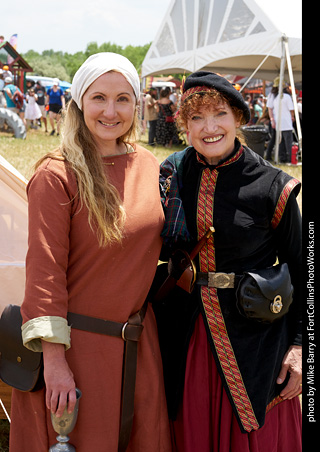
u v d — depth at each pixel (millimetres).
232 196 1799
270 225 1827
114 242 1683
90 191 1641
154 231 1771
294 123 11484
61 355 1623
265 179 1802
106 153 1787
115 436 1735
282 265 1817
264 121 11000
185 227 1819
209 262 1831
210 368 1870
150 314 1913
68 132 1717
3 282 2434
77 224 1666
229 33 10711
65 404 1590
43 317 1584
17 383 1742
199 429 1857
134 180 1794
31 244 1624
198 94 1749
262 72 14188
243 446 1820
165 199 1883
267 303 1749
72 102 1753
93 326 1700
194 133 1787
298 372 1883
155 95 14242
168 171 1924
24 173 7707
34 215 1633
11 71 18078
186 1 11898
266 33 9828
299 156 10781
